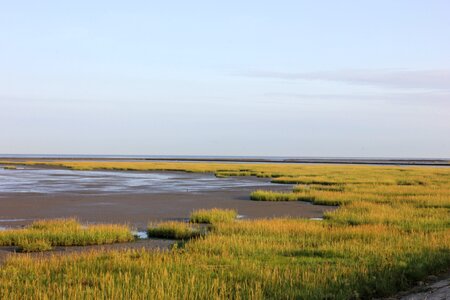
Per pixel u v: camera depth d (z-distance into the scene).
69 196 36.78
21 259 13.61
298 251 15.09
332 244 16.12
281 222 21.28
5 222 23.56
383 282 11.12
